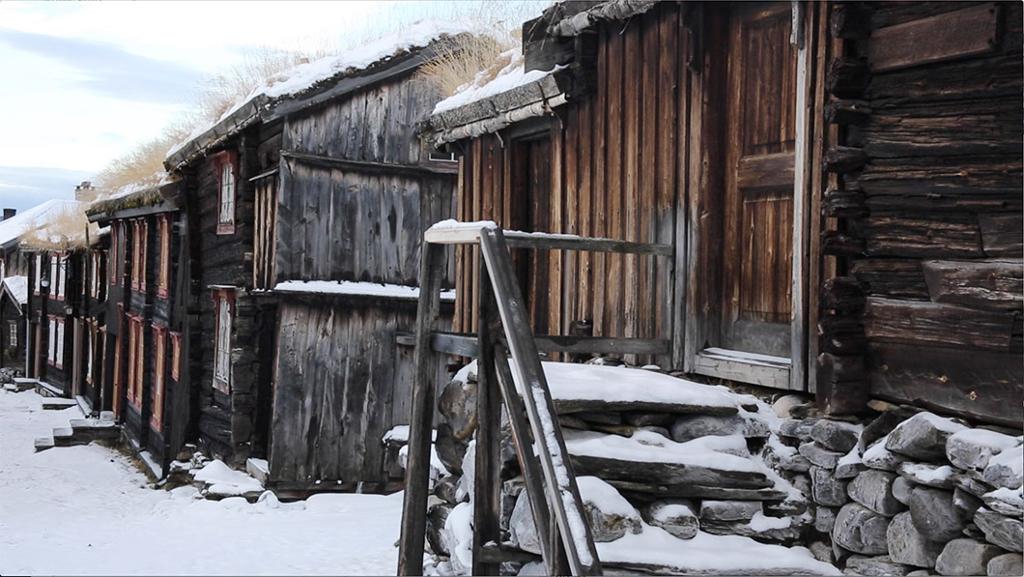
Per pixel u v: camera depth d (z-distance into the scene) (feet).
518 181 27.78
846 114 16.24
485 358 16.87
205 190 52.39
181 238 56.44
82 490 48.39
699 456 16.30
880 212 16.20
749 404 17.75
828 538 16.25
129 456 62.75
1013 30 14.51
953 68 15.25
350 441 43.65
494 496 16.76
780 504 16.37
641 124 22.02
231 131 44.47
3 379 113.50
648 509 16.19
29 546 27.37
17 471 53.88
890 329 15.90
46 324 107.55
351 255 44.29
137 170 65.36
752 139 19.56
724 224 20.17
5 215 145.07
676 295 20.63
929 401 15.38
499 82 27.86
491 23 44.96
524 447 15.12
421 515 18.34
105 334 79.05
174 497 41.96
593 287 23.77
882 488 15.20
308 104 42.88
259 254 44.86
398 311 44.88
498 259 15.80
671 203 20.93
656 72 21.54
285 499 42.24
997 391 14.38
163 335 57.93
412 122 45.50
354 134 44.39
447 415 19.33
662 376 18.31
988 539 13.55
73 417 82.48
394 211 45.16
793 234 17.79
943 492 14.39
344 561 22.13
